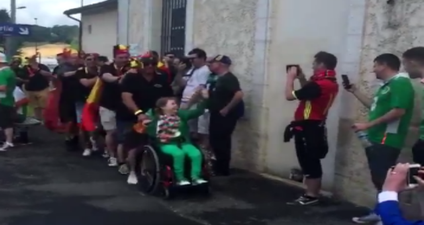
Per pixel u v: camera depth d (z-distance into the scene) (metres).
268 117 7.55
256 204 6.10
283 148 7.34
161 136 6.26
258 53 7.63
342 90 6.19
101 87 7.87
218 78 7.26
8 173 7.46
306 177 6.09
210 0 8.69
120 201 6.15
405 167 2.52
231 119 7.30
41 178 7.20
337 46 6.38
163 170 6.24
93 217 5.54
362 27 5.90
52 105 9.56
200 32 8.98
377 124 4.91
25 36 14.34
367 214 5.66
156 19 10.60
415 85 5.02
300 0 6.94
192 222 5.46
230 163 8.23
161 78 6.97
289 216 5.67
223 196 6.43
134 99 6.81
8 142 9.40
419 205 2.69
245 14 7.90
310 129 5.87
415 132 5.04
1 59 9.05
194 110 6.48
